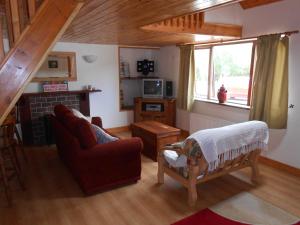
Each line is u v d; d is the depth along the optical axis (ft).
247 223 7.64
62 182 10.47
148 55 21.35
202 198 9.14
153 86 18.71
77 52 16.85
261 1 11.69
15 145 10.03
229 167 9.57
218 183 10.36
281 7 11.00
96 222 7.75
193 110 17.17
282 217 7.95
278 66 10.95
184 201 8.96
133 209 8.46
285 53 10.71
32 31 5.71
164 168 10.05
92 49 17.37
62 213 8.24
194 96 16.96
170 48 18.89
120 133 18.72
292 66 10.81
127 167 9.91
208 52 16.10
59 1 5.88
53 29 5.90
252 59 12.93
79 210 8.41
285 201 8.93
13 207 8.59
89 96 17.71
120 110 19.19
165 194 9.48
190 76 16.56
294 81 10.80
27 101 15.14
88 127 8.80
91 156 8.92
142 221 7.77
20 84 5.71
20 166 11.48
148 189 9.87
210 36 12.73
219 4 7.52
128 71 20.59
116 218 7.95
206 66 16.47
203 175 8.80
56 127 11.85
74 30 11.51
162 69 20.18
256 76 11.91
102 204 8.79
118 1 6.95
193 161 8.21
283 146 11.53
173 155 9.41
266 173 11.32
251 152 10.02
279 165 11.79
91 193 9.46
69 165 10.97
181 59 17.07
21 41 5.63
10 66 5.59
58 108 12.18
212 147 7.84
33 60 5.79
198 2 7.24
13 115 11.12
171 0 6.96
